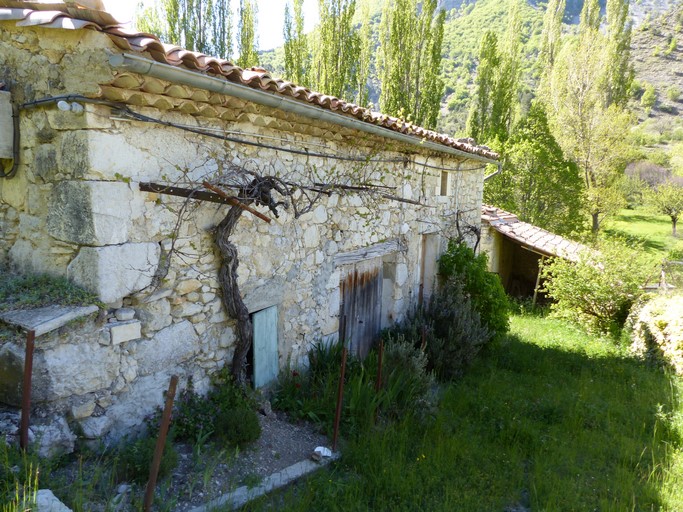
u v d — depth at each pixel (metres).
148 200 3.31
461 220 8.70
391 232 6.54
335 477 3.65
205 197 3.63
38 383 2.80
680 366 6.99
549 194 15.29
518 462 4.20
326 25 16.41
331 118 4.31
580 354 7.91
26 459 2.51
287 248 4.68
